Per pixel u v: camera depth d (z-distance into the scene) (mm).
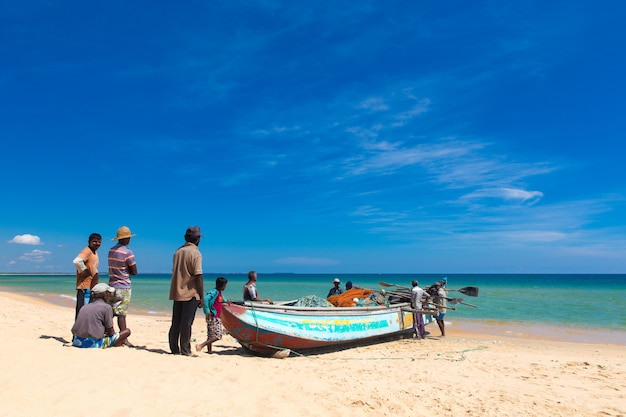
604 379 7383
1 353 6285
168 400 4812
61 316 15148
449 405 5535
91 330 7113
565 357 9906
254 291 10211
